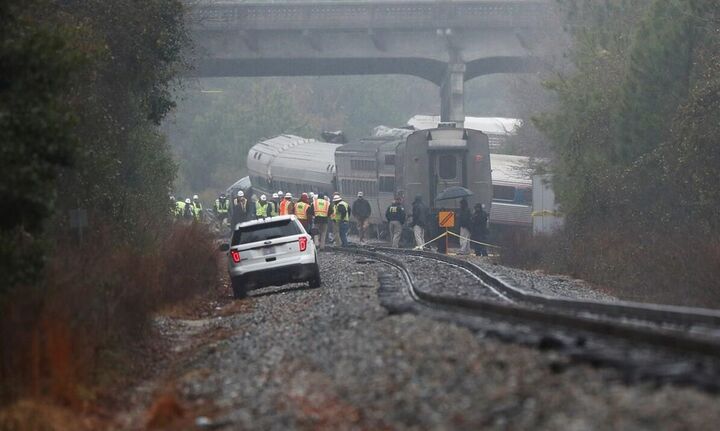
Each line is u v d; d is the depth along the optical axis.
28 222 48.53
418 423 29.66
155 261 75.06
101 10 90.38
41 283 49.50
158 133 124.19
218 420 34.06
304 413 33.25
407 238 173.38
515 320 46.16
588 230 123.19
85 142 79.75
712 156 100.19
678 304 75.56
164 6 98.75
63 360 40.94
